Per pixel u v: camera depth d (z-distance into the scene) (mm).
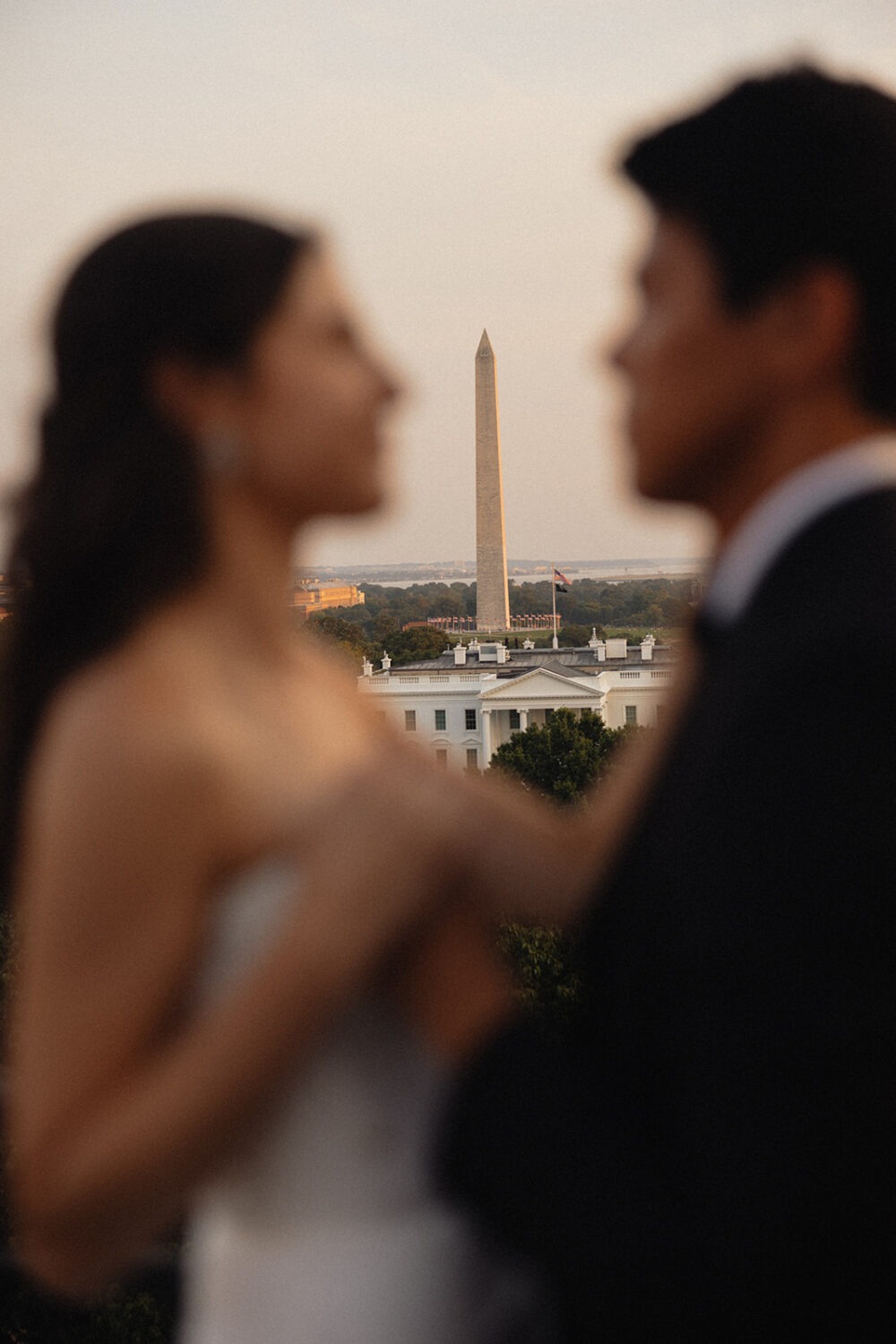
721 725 1798
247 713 2184
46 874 2039
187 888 2018
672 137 1989
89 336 2201
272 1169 2266
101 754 2014
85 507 2164
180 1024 2076
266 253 2232
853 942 1640
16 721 2217
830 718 1701
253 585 2285
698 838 1763
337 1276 2254
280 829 2068
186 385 2211
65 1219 1909
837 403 1979
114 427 2188
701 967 1710
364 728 2551
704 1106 1682
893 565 1801
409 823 2078
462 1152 1911
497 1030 2035
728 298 1962
